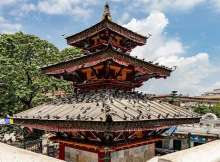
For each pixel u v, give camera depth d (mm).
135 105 19016
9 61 42188
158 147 43906
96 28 21234
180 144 41969
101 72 20172
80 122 15375
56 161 5746
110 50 17750
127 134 17781
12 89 41406
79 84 22281
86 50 24156
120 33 21609
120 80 21094
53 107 21312
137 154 19250
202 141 40375
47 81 45250
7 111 41438
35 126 19312
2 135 41000
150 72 21547
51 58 47688
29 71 43469
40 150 32281
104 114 14906
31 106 45438
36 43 46844
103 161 16734
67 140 18906
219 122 44844
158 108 20375
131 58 19531
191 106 76750
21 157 5910
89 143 17062
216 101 96125
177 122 19109
